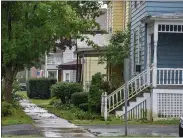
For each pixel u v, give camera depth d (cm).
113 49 4847
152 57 3872
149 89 3556
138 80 3844
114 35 4947
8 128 2814
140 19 4109
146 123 3328
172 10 3881
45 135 2442
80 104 4450
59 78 9069
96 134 2552
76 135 2464
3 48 3272
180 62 3850
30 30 3341
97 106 3734
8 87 3966
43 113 4203
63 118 3606
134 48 4494
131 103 3531
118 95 3706
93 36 5716
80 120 3431
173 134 2616
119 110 3525
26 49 3362
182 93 3528
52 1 3294
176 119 3488
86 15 4900
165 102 3525
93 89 3778
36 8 3319
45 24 3322
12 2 3278
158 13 3869
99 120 3462
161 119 3494
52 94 5728
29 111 4484
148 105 3538
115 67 5103
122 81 4591
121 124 3206
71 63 7725
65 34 3434
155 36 3572
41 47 3506
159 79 3547
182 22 3578
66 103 5181
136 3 4431
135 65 4344
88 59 6391
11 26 3322
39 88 7669
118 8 5553
